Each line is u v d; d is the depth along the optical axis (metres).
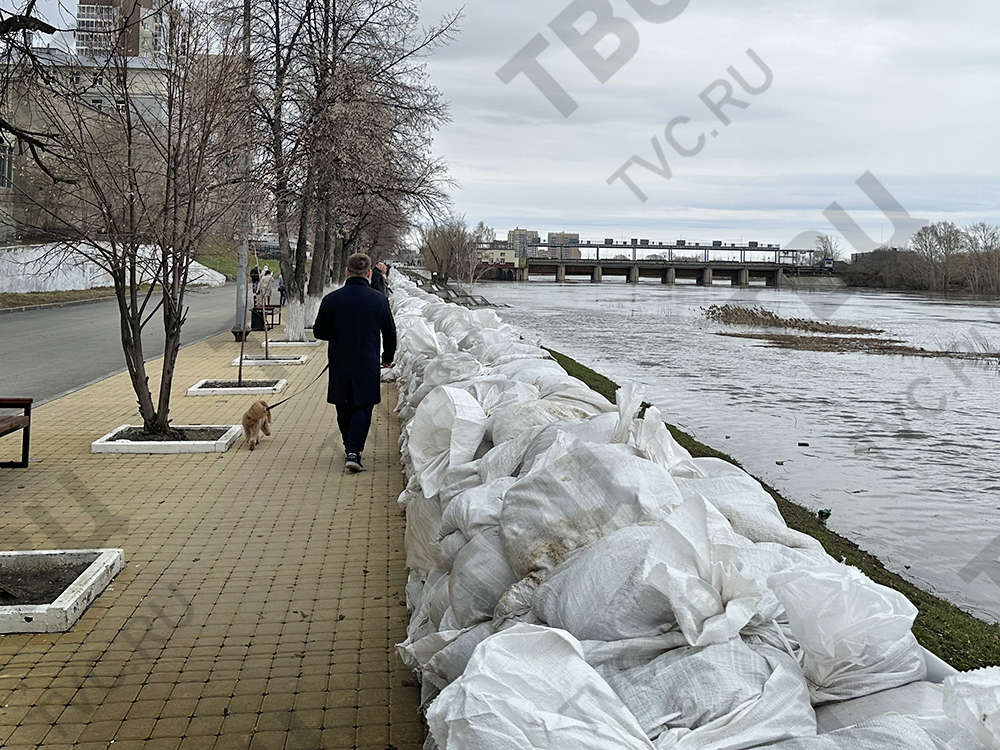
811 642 2.15
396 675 4.01
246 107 13.27
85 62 8.84
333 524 6.38
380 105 18.81
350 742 3.44
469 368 7.24
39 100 8.16
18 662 4.12
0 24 5.04
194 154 9.26
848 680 2.16
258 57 16.58
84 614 4.68
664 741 1.95
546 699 2.06
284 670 4.06
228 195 10.46
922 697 2.07
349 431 8.04
